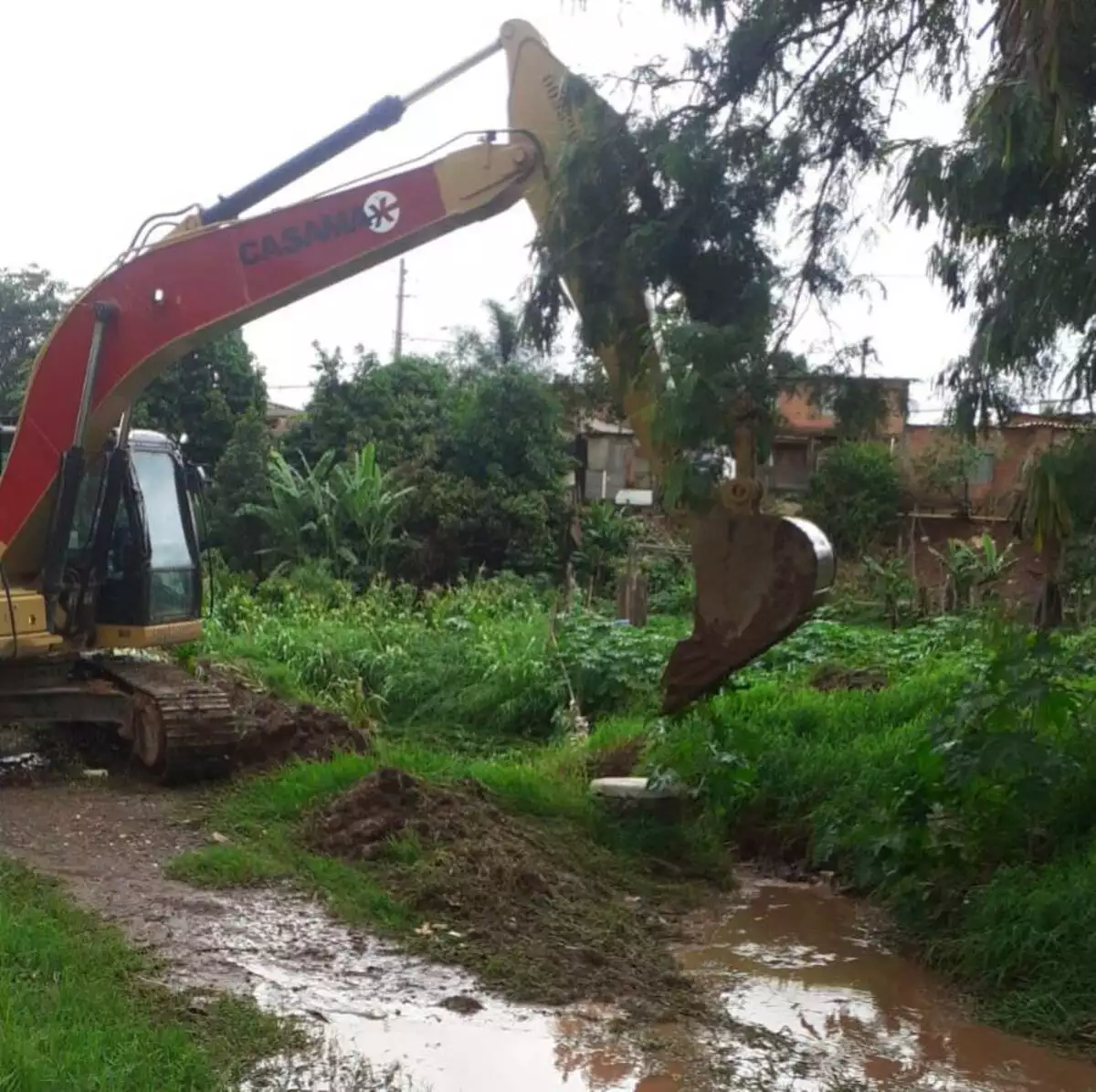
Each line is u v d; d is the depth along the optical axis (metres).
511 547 24.95
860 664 12.69
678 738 8.65
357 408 27.88
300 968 5.52
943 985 5.97
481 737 12.19
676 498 5.82
